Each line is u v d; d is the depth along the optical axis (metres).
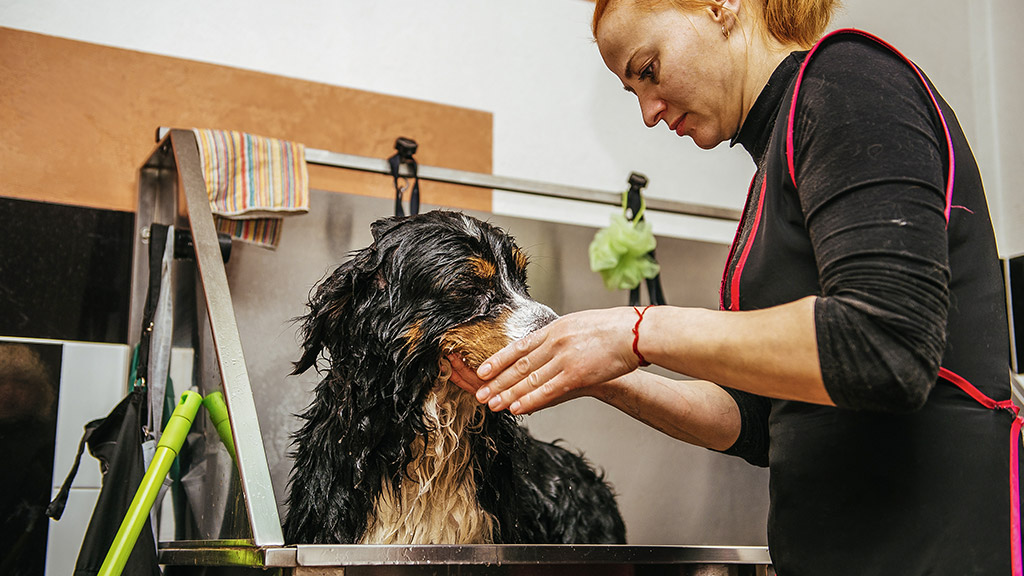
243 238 2.65
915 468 1.15
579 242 3.17
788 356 1.06
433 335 1.90
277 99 3.08
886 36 3.54
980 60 3.57
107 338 2.74
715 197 3.74
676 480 3.06
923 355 1.01
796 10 1.41
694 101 1.47
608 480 2.97
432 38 3.37
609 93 3.64
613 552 1.55
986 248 1.21
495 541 2.01
